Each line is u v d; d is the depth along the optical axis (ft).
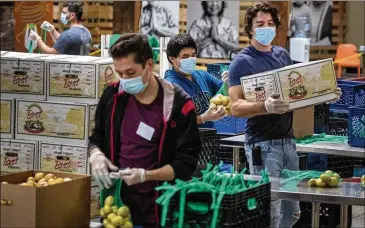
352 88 25.11
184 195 12.79
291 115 17.93
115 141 13.48
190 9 33.73
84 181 13.50
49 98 16.46
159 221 13.28
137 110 13.33
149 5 30.91
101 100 13.70
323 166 24.85
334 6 48.80
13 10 32.96
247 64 17.43
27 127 16.44
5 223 12.71
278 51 18.04
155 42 27.12
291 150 17.89
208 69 25.76
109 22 35.68
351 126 20.07
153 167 13.28
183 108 13.24
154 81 13.32
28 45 32.22
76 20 29.30
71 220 13.19
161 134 13.19
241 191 12.80
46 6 33.06
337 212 24.21
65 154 16.14
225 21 33.32
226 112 17.89
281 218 18.79
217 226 12.64
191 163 13.21
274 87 17.06
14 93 16.66
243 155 24.09
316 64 17.34
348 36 53.21
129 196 13.37
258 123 17.57
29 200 12.53
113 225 12.97
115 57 12.84
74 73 16.22
